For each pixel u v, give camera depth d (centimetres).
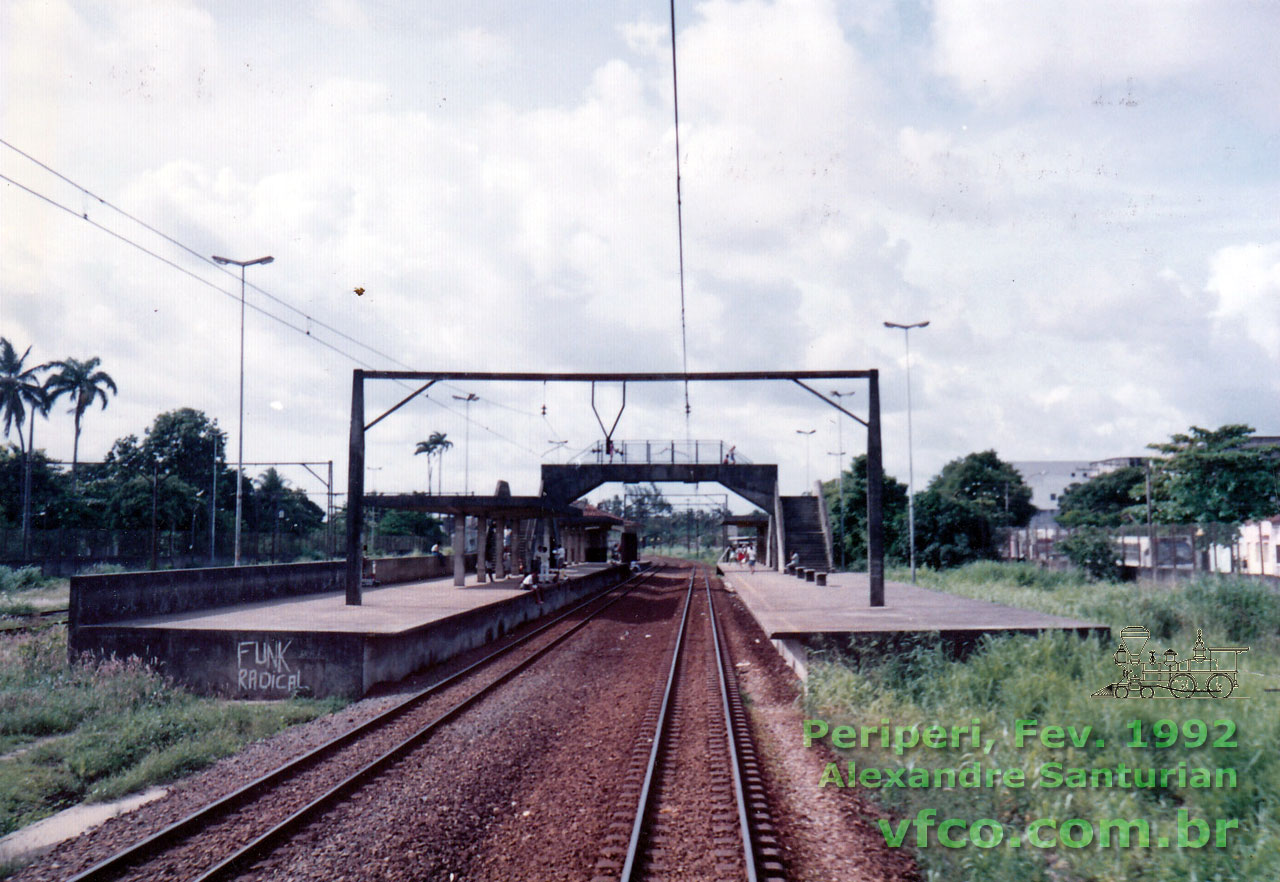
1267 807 628
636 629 2139
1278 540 3347
